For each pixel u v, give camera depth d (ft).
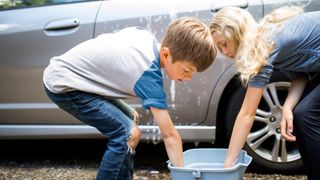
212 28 7.98
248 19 7.88
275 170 11.27
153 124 11.17
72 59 8.25
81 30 11.17
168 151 7.77
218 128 11.44
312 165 8.32
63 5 11.39
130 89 8.01
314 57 8.09
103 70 8.04
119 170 8.18
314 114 8.17
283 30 7.96
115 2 11.27
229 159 7.87
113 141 8.21
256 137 11.11
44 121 11.47
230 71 10.89
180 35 7.51
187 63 7.55
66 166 12.28
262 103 11.20
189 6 10.98
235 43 7.82
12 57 11.35
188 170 7.29
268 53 7.70
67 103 8.28
